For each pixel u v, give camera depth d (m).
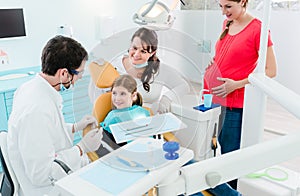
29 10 2.86
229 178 0.47
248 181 1.08
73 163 1.05
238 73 1.42
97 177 0.48
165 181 0.46
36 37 2.96
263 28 0.87
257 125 0.93
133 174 0.47
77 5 3.18
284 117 3.26
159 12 0.64
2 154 1.09
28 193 1.12
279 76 3.85
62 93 1.22
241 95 1.38
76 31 3.23
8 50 2.81
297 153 0.50
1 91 2.24
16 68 2.89
